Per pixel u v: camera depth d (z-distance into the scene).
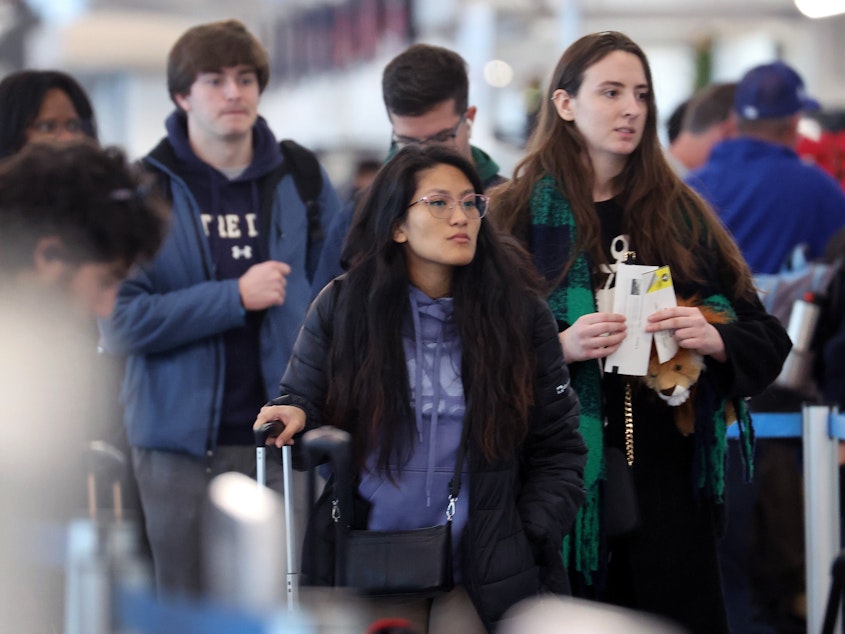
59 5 37.41
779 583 16.30
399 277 9.67
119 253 6.83
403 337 9.64
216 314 12.68
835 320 15.27
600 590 10.86
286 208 13.59
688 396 10.90
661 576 10.94
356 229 9.88
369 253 9.78
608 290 10.95
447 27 32.62
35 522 6.51
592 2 28.97
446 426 9.50
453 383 9.56
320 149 37.72
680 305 11.05
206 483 12.98
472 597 9.27
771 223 17.80
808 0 24.47
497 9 29.36
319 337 9.96
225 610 5.23
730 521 16.22
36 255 6.65
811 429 13.07
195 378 12.93
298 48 42.66
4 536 6.43
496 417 9.40
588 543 10.71
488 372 9.45
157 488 12.99
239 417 13.09
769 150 17.91
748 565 16.30
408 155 9.71
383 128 39.06
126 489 13.23
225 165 13.51
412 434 9.43
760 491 16.19
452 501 9.36
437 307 9.70
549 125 11.42
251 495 5.36
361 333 9.62
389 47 35.00
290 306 13.23
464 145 13.27
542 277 10.61
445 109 12.94
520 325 9.69
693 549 11.01
